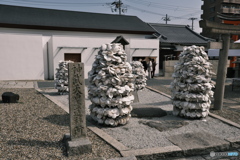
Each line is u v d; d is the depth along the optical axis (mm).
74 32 14039
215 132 3949
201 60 4473
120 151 2998
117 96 3926
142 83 8891
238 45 5684
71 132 3043
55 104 5906
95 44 13594
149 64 13070
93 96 4125
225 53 5371
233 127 4242
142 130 3947
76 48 13125
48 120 4387
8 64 11695
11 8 14570
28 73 12195
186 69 4648
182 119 4719
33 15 14359
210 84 4680
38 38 12234
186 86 4582
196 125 4301
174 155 3092
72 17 15727
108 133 3783
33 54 12203
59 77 7617
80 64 3074
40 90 8344
